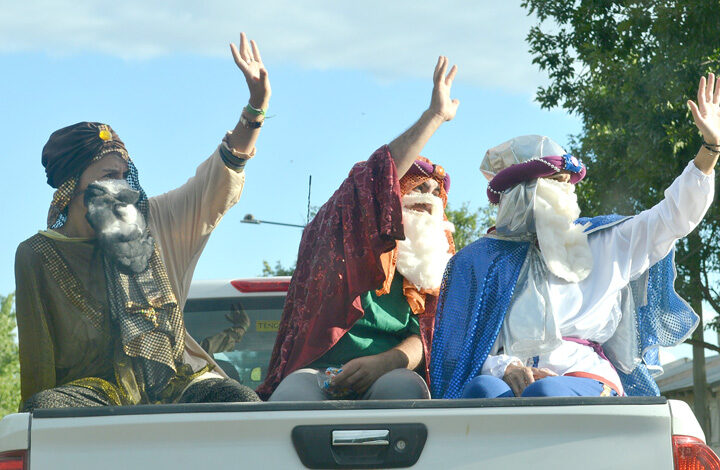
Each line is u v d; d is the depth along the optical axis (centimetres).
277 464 261
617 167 1589
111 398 355
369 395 383
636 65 1413
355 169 399
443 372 391
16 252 365
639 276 414
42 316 360
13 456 254
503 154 424
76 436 256
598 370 383
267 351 567
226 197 407
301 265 417
